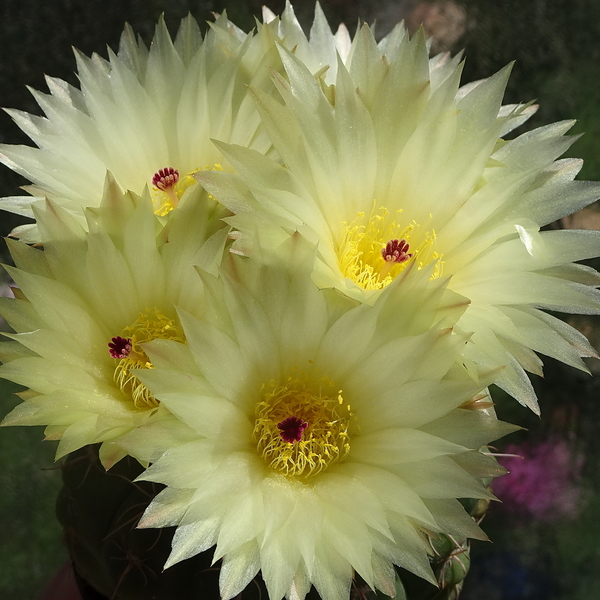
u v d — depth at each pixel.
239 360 0.16
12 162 0.18
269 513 0.15
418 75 0.17
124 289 0.17
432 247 0.18
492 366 0.16
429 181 0.18
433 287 0.15
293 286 0.16
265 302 0.16
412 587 0.19
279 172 0.16
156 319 0.18
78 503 0.19
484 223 0.18
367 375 0.16
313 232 0.16
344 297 0.16
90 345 0.17
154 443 0.15
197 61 0.19
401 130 0.18
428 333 0.15
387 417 0.16
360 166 0.17
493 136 0.17
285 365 0.17
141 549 0.17
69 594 0.25
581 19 0.37
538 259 0.17
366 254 0.18
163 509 0.15
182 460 0.15
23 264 0.17
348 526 0.15
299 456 0.16
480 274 0.17
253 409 0.17
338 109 0.17
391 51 0.20
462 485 0.15
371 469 0.16
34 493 0.33
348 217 0.18
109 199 0.16
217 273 0.16
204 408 0.15
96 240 0.17
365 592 0.17
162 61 0.19
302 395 0.17
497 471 0.16
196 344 0.15
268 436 0.16
